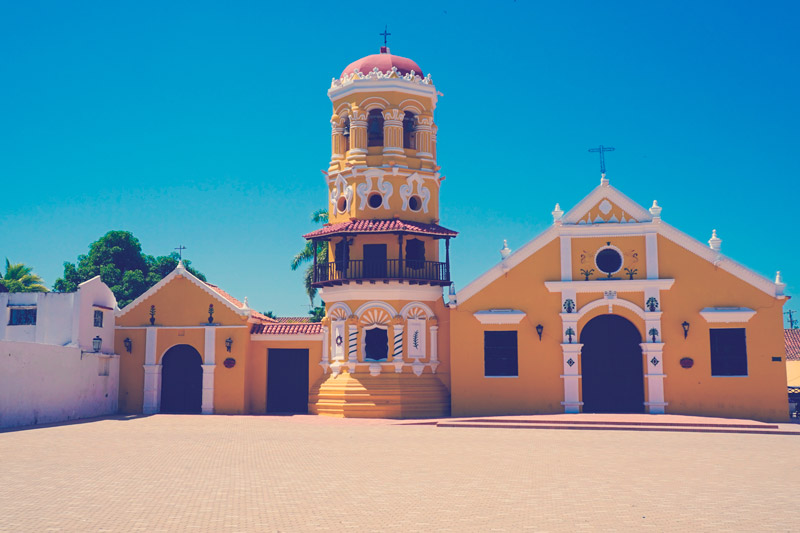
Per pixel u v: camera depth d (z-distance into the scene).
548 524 10.32
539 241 30.80
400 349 31.77
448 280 33.16
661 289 29.78
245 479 14.05
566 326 30.14
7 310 31.67
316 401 32.78
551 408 29.91
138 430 24.48
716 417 27.83
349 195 33.47
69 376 29.64
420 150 34.28
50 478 14.07
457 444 20.28
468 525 10.24
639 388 30.11
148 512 11.02
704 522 10.48
